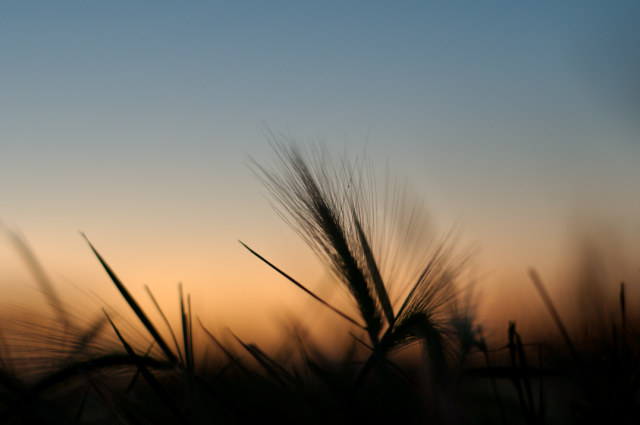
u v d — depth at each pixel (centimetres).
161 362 40
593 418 37
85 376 38
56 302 41
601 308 40
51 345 40
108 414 38
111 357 40
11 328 40
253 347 40
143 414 39
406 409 39
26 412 34
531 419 38
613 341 38
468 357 40
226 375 45
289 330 48
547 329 41
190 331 38
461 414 36
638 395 38
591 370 39
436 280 41
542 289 38
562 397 39
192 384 38
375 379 44
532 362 41
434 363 37
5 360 39
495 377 39
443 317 40
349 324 49
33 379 38
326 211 42
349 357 47
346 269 41
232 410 38
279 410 40
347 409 38
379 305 40
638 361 38
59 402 40
